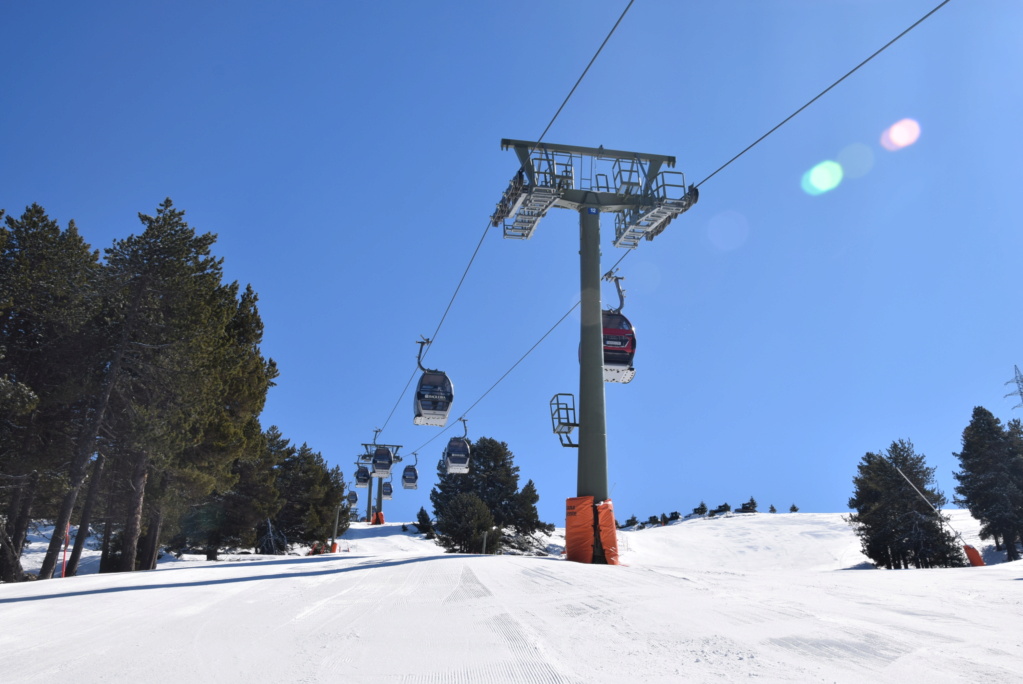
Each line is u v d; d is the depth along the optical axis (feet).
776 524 266.57
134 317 93.56
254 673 13.73
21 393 78.89
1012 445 159.63
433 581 33.88
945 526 134.92
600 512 64.80
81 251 99.55
